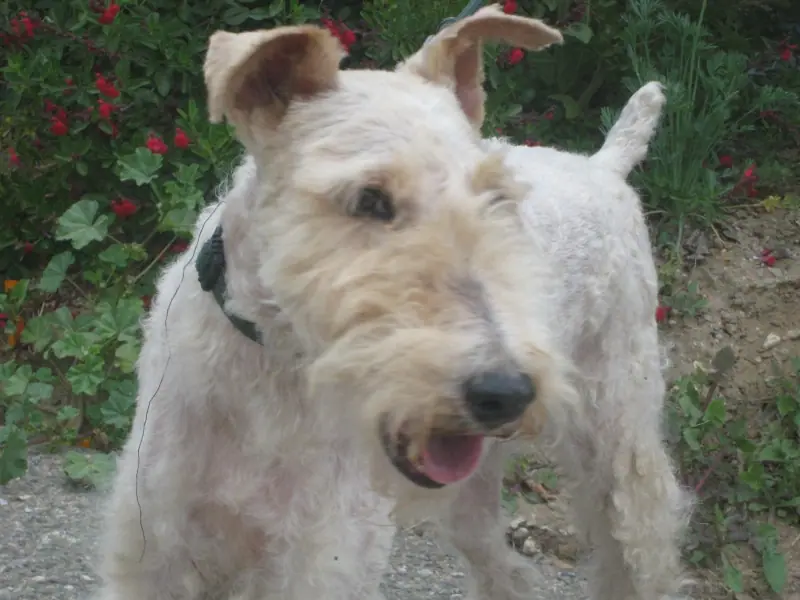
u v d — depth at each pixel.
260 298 0.97
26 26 1.89
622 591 1.28
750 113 2.13
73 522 1.39
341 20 2.02
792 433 1.73
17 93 1.90
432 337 0.88
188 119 1.82
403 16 1.88
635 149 1.36
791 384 1.76
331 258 0.92
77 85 1.91
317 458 1.00
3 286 1.93
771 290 1.92
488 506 1.33
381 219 0.93
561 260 1.20
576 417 1.24
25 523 1.38
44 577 1.29
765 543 1.53
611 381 1.25
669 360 1.55
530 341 0.89
